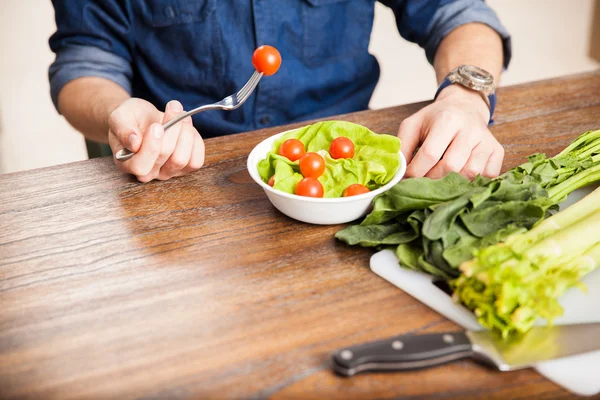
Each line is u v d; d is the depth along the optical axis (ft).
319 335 2.11
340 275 2.40
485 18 4.40
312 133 2.93
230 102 2.90
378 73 5.05
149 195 2.98
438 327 2.14
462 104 3.32
